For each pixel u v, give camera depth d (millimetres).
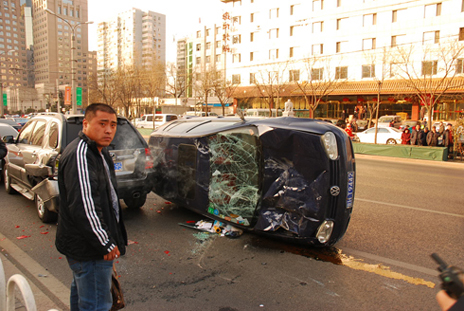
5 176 6832
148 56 118812
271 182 4062
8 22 118125
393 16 33375
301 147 3775
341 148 3750
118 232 2285
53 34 106250
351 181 3910
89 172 2008
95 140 2133
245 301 3014
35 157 5195
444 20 30484
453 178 10273
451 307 1277
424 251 4250
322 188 3734
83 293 2088
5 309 2174
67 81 108625
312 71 32562
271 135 3930
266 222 4129
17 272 3479
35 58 114438
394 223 5371
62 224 2076
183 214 5578
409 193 7707
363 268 3730
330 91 30781
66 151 2068
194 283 3322
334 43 36938
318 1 37875
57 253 3992
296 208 3898
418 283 3412
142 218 5367
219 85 38156
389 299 3094
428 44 28797
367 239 4637
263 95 34688
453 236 4801
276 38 41750
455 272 1329
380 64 33375
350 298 3100
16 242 4312
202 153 4832
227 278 3439
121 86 37656
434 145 16219
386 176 10273
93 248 2051
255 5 43438
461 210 6238
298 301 3031
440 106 30656
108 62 131125
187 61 74500
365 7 34656
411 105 32594
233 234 4598
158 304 2936
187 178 5090
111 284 2277
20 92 93188
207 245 4301
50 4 105250
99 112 2105
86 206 1961
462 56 27328
